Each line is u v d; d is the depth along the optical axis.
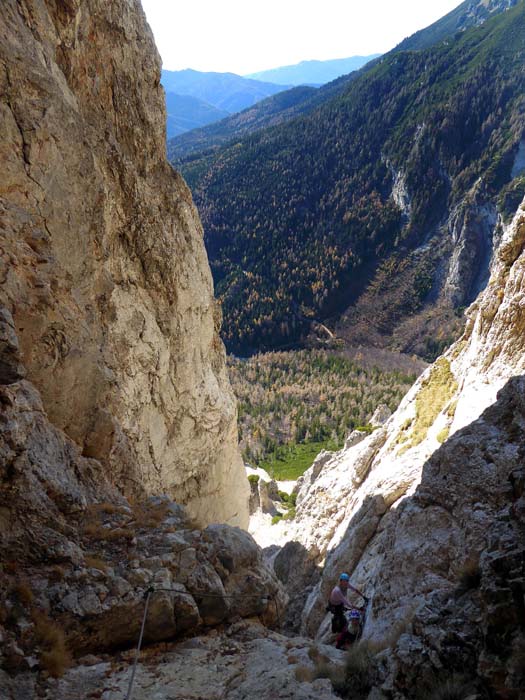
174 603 11.51
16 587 10.52
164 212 22.91
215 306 29.52
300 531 34.44
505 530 9.52
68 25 16.98
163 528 13.37
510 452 15.21
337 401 158.12
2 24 14.05
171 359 22.80
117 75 20.34
